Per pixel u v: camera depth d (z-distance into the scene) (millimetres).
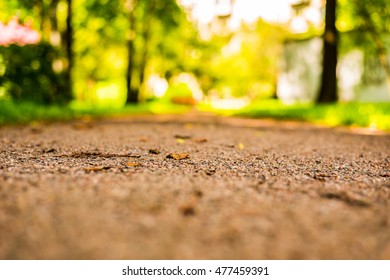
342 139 6555
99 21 19703
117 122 10258
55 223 1691
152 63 27422
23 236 1557
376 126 9391
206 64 31094
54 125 8383
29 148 4219
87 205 1926
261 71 50562
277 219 1844
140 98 25344
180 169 3000
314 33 29266
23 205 1894
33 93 11859
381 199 2273
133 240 1557
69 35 16125
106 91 41688
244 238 1612
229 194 2232
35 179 2402
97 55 25156
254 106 24484
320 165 3584
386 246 1589
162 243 1539
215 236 1619
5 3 13258
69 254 1431
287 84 31953
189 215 1845
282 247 1549
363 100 27281
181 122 11141
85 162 3250
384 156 4410
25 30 13039
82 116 12141
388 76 20125
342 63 27609
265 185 2521
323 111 12586
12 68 11250
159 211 1883
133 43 22750
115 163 3223
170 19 21781
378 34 19281
